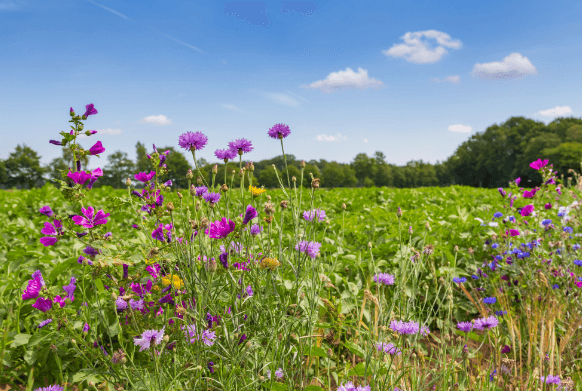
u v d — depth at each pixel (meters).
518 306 3.06
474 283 3.50
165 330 1.71
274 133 2.23
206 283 1.73
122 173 62.09
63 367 2.01
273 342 1.70
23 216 6.41
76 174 1.75
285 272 2.41
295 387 1.70
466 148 74.94
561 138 60.97
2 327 2.06
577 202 4.27
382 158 98.44
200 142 1.97
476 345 2.71
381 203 9.38
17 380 2.06
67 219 1.80
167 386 1.50
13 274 2.69
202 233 1.87
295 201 2.37
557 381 1.84
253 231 1.96
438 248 3.33
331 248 3.15
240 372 1.67
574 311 2.67
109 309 2.04
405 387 1.73
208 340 1.65
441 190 10.90
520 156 62.47
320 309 2.33
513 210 4.30
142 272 2.08
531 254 3.28
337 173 81.62
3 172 66.38
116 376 1.61
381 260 3.25
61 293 2.06
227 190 2.15
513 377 2.08
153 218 2.04
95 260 1.78
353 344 1.80
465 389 1.90
